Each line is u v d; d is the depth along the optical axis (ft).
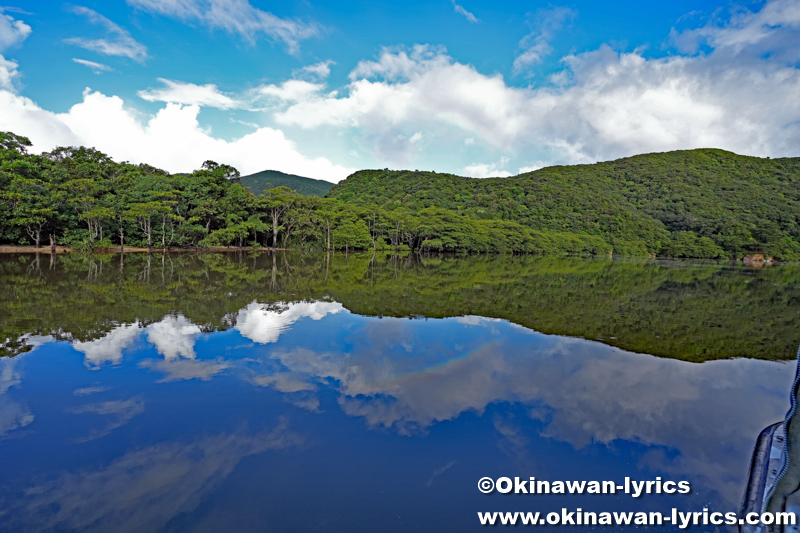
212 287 59.93
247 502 13.41
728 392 24.85
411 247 264.72
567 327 41.34
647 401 22.86
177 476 14.69
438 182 436.76
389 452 16.62
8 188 123.13
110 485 14.14
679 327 43.80
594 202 379.14
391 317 42.91
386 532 12.31
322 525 12.48
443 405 21.22
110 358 26.91
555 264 167.32
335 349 30.30
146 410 19.69
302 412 19.85
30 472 14.79
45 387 22.13
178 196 170.50
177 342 30.81
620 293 71.61
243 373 24.75
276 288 61.41
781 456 16.31
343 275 87.66
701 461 16.87
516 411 20.85
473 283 80.33
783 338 40.40
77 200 136.36
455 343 33.24
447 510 13.46
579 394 23.44
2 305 42.37
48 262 94.12
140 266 91.15
